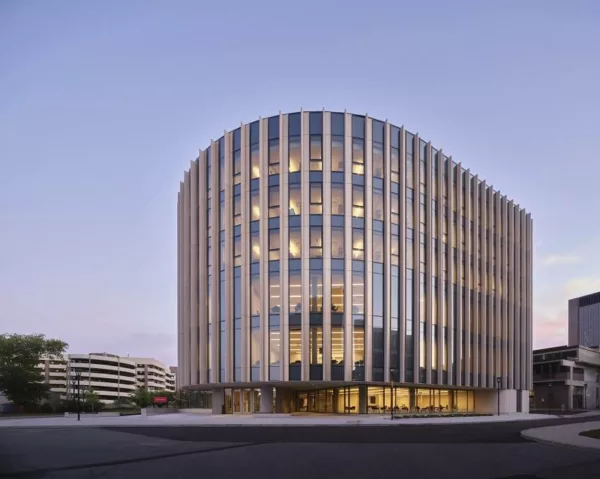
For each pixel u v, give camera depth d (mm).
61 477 14672
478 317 64875
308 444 23688
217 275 54969
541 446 23172
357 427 36750
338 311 50438
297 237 51469
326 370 49344
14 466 16891
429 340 55500
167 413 67812
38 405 81000
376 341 51125
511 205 75875
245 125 54656
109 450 21531
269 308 51031
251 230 52969
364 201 52719
